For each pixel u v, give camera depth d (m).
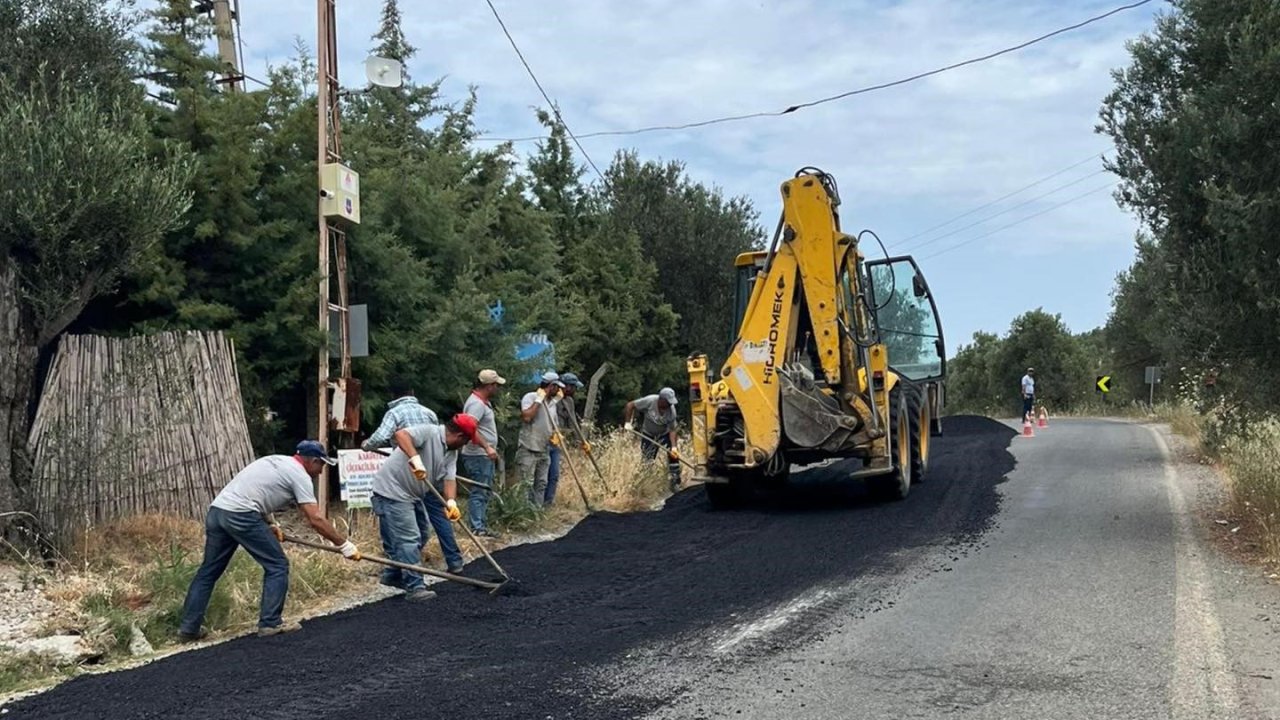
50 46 8.41
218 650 5.96
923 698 4.75
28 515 7.27
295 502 6.61
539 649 5.74
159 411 8.13
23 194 7.09
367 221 9.91
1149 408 28.66
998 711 4.55
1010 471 13.55
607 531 10.24
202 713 4.71
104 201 7.38
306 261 9.65
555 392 11.00
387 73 9.41
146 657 5.97
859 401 10.72
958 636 5.79
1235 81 7.77
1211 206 7.68
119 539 7.63
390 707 4.71
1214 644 5.51
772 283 10.95
